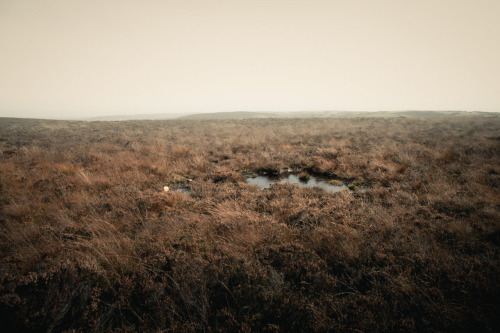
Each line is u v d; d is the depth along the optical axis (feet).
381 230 13.02
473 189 18.34
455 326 7.07
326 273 9.86
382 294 8.48
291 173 29.50
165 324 7.73
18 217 16.10
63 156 34.01
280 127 79.00
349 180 25.89
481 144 35.22
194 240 12.56
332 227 13.56
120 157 33.22
